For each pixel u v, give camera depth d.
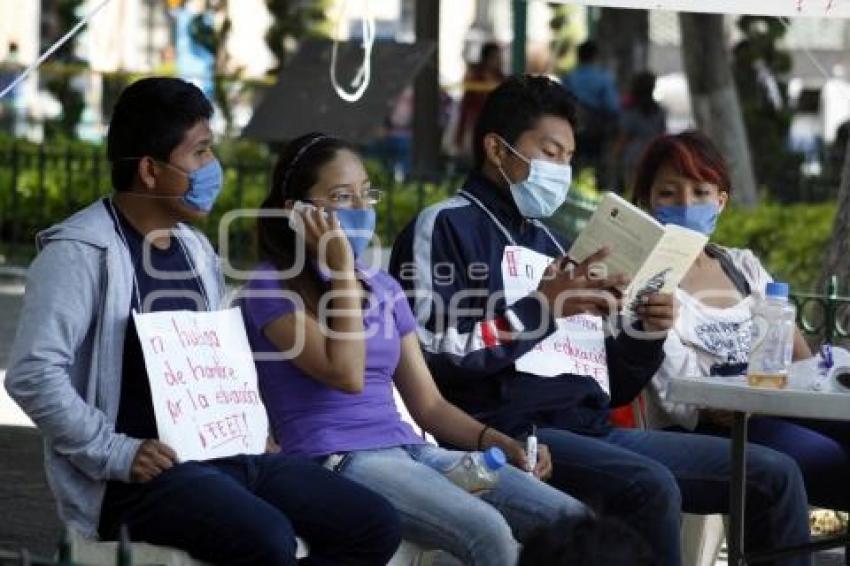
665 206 14.74
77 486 11.49
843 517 18.69
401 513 11.97
